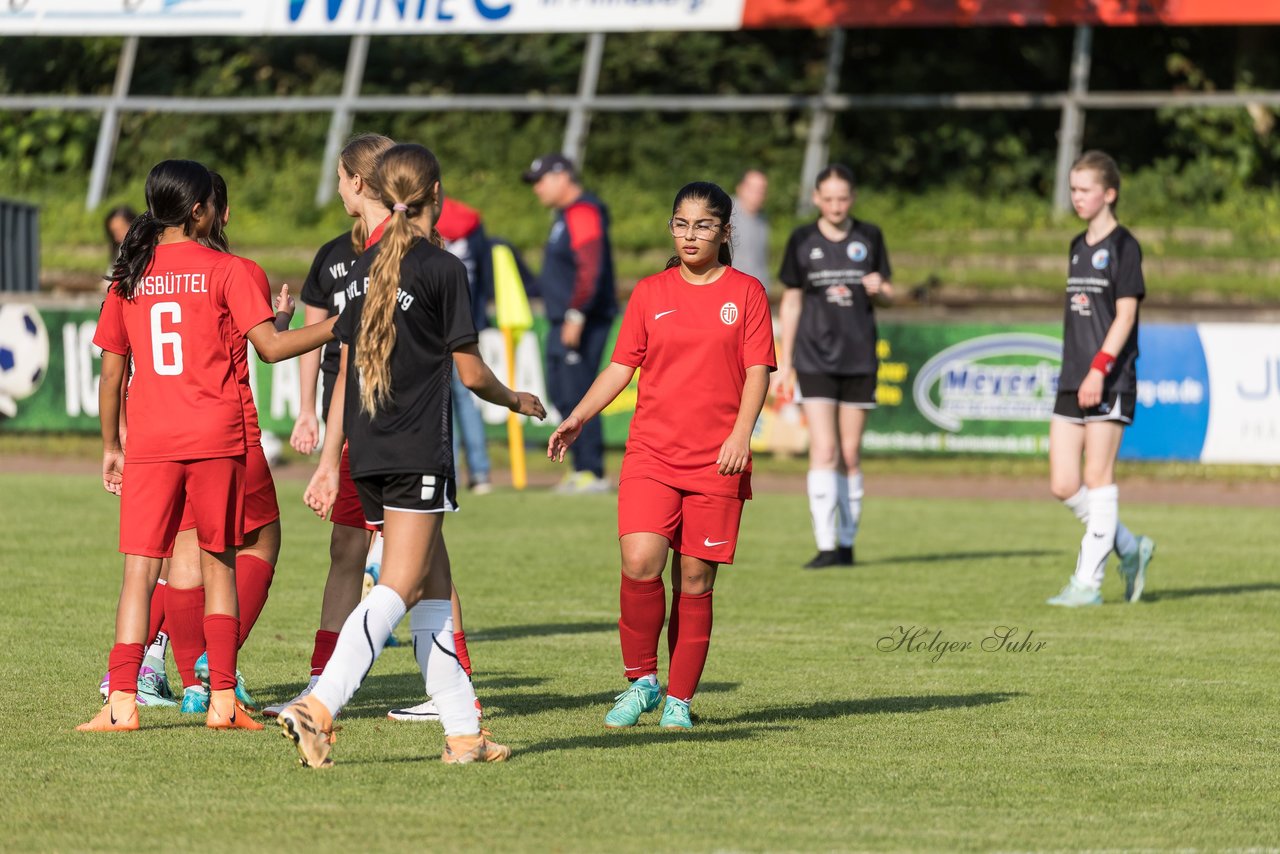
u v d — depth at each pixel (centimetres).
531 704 2220
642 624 2066
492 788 1738
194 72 10850
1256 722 2153
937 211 9588
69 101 10481
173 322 2003
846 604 3192
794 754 1927
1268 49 10350
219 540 2009
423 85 10681
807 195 9606
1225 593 3394
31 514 4441
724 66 10594
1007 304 8256
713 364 2005
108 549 3766
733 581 3503
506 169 10038
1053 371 5731
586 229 5016
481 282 4703
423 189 1842
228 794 1698
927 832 1592
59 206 9956
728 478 2012
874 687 2381
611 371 2041
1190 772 1869
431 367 1786
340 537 2227
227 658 2027
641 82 10569
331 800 1680
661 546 2034
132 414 2025
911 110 10244
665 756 1903
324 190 9819
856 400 3725
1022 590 3400
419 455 1766
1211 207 9669
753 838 1556
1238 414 5516
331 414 1942
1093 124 10225
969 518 4781
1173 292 8388
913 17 9319
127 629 2012
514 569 3603
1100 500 3198
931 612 3102
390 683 2370
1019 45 10481
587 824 1597
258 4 9781
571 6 9538
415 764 1844
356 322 1823
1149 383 5572
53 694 2228
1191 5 9206
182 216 2028
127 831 1558
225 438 2009
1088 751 1972
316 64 10850
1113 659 2634
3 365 6256
